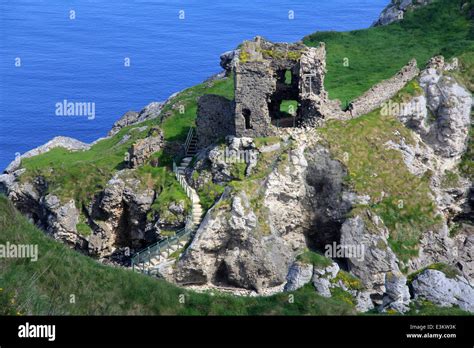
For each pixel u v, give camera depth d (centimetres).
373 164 12775
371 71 16312
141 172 13462
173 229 12475
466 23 18000
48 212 13475
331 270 10731
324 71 13338
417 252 12194
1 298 7581
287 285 10712
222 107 13388
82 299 7962
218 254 11912
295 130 12875
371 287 11900
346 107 13912
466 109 13812
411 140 13350
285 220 12475
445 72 14062
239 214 11756
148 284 8350
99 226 13325
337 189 12469
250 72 12712
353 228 12088
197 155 13400
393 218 12388
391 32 18350
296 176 12400
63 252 8475
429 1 19000
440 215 12650
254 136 12888
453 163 13762
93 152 15662
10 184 14225
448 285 11219
